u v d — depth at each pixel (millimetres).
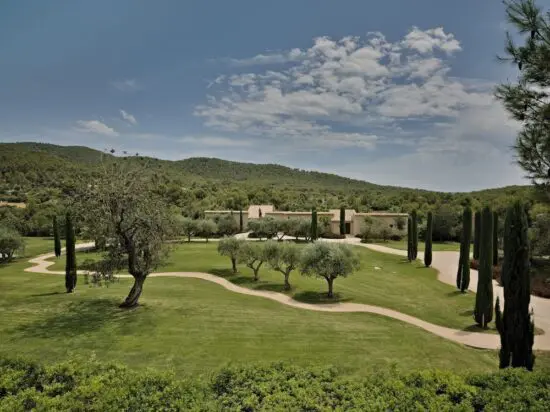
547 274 33625
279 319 20953
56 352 15203
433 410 6305
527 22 8336
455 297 28578
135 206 22641
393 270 40219
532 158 8695
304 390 6801
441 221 69438
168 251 24828
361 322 21078
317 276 27609
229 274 35469
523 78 8797
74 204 22609
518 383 7254
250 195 112750
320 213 79375
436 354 16234
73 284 27875
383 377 7418
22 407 6355
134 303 22969
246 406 6414
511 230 12039
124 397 6566
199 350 15656
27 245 60656
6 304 23500
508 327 11914
